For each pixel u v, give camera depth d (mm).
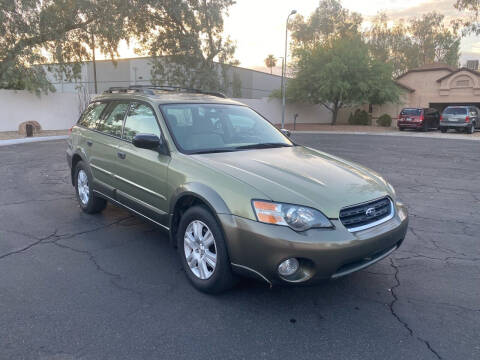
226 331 2891
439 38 55438
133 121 4566
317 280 2934
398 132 27234
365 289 3605
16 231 4969
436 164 11609
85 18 20672
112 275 3783
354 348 2723
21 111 22703
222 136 4305
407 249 4641
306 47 33344
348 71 30422
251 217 2979
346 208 3070
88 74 45781
